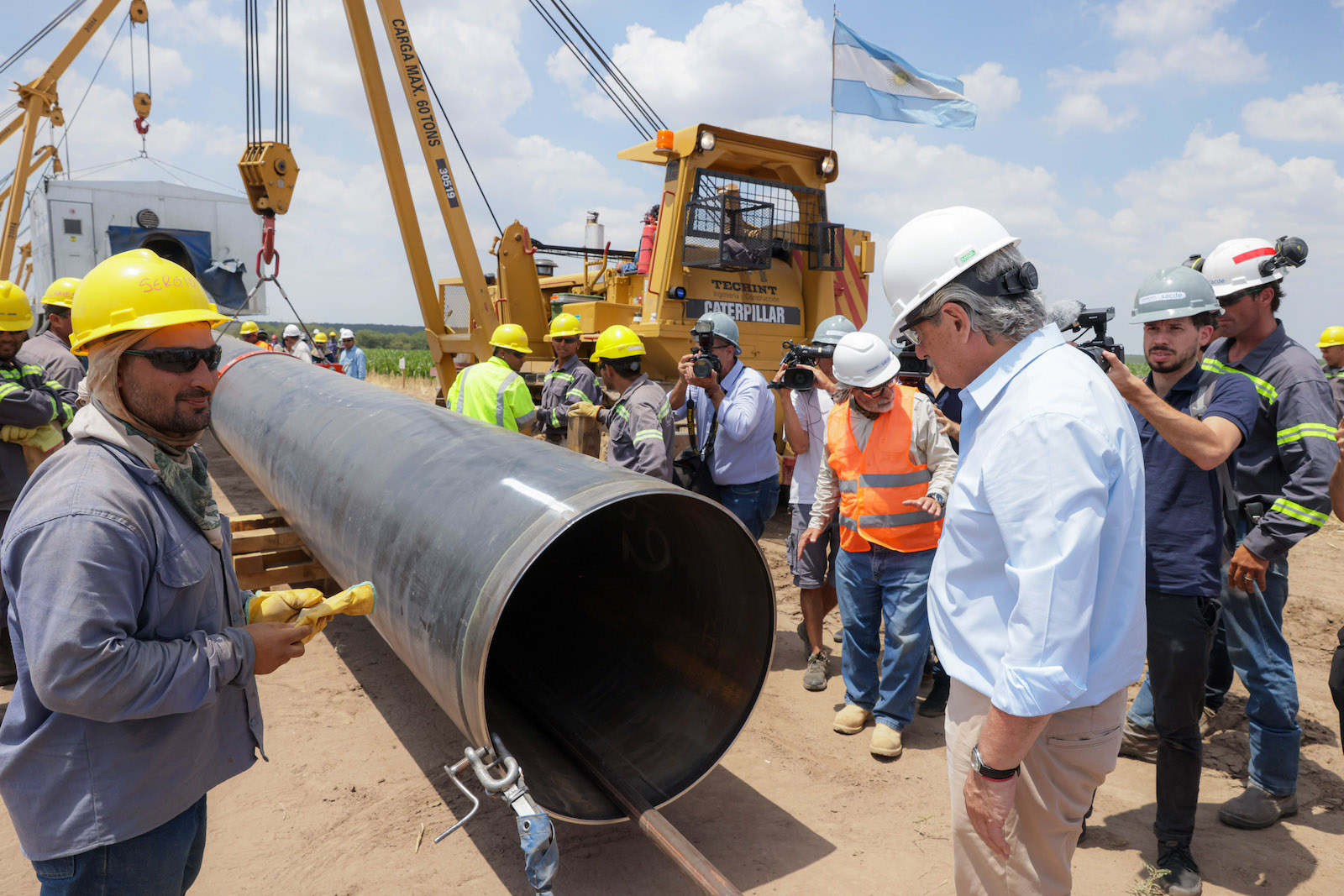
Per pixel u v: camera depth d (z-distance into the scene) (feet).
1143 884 8.89
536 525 7.42
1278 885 9.01
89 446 5.18
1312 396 9.55
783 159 26.17
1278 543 9.35
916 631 11.64
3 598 12.85
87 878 5.25
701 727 9.07
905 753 12.05
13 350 13.25
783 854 9.49
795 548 14.71
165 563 5.27
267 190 26.91
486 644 6.97
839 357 11.55
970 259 5.67
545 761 9.11
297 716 12.59
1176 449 8.55
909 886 8.96
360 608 6.30
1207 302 8.79
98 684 4.74
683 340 24.97
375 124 32.86
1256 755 10.37
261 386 17.40
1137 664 5.91
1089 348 8.01
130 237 43.01
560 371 23.17
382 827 9.78
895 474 11.62
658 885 8.87
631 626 10.93
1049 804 6.00
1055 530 5.14
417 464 9.65
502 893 8.66
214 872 8.91
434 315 35.70
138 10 62.85
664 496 8.54
